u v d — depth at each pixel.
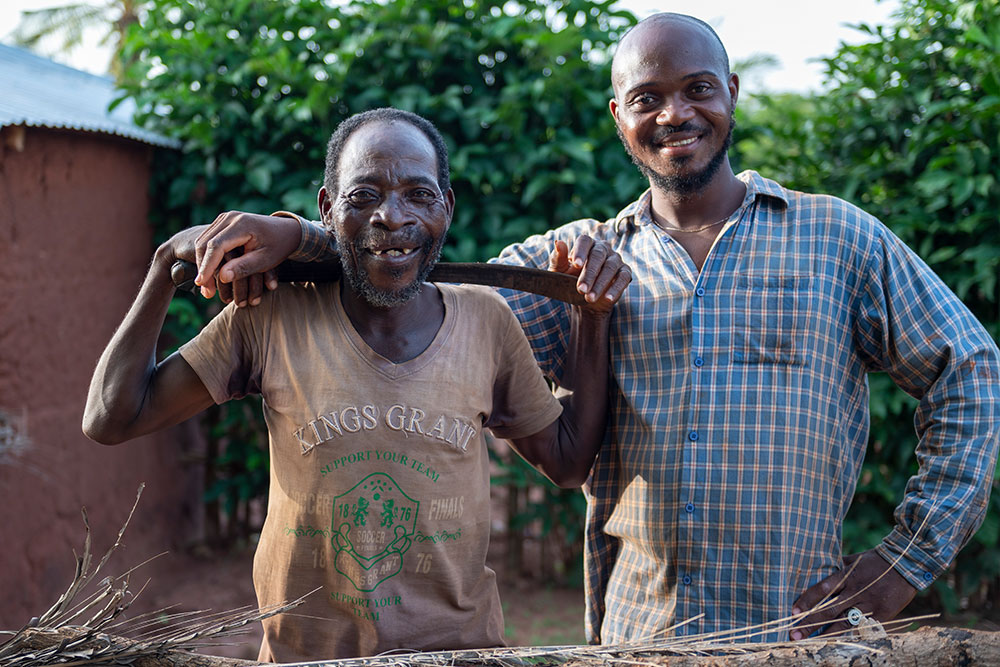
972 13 4.09
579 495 4.67
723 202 2.12
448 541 1.78
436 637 1.77
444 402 1.79
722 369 2.02
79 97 5.12
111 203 4.74
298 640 1.78
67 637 1.55
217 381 1.85
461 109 4.39
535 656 1.62
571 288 1.97
